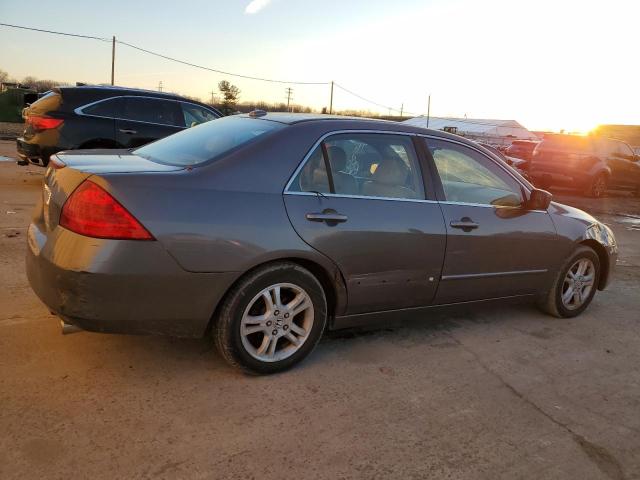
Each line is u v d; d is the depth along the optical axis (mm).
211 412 2973
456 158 4207
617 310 5387
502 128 70000
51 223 3041
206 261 3008
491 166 4414
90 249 2799
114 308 2875
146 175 2973
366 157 3736
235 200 3121
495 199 4355
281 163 3344
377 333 4285
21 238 6008
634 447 2992
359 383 3439
